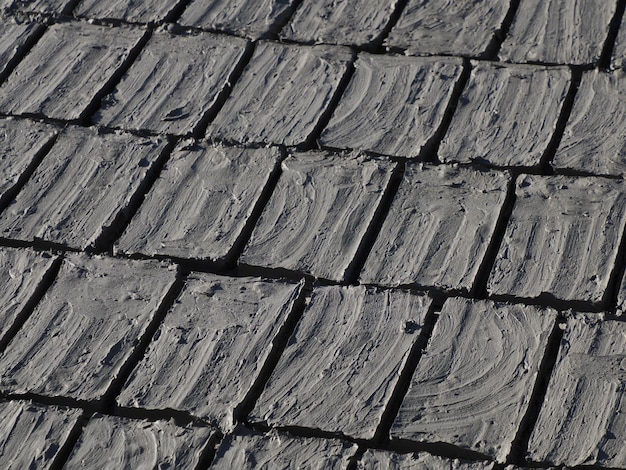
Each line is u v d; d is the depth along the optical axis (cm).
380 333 240
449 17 277
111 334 244
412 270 246
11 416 237
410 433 231
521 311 240
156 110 268
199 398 237
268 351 240
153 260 250
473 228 249
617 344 236
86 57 278
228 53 275
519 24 275
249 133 264
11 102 272
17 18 285
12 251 254
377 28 277
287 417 234
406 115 263
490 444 229
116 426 236
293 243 250
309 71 271
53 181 261
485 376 235
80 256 252
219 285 247
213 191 257
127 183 260
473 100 265
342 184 256
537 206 250
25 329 245
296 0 284
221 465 231
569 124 260
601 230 246
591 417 230
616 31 273
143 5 285
